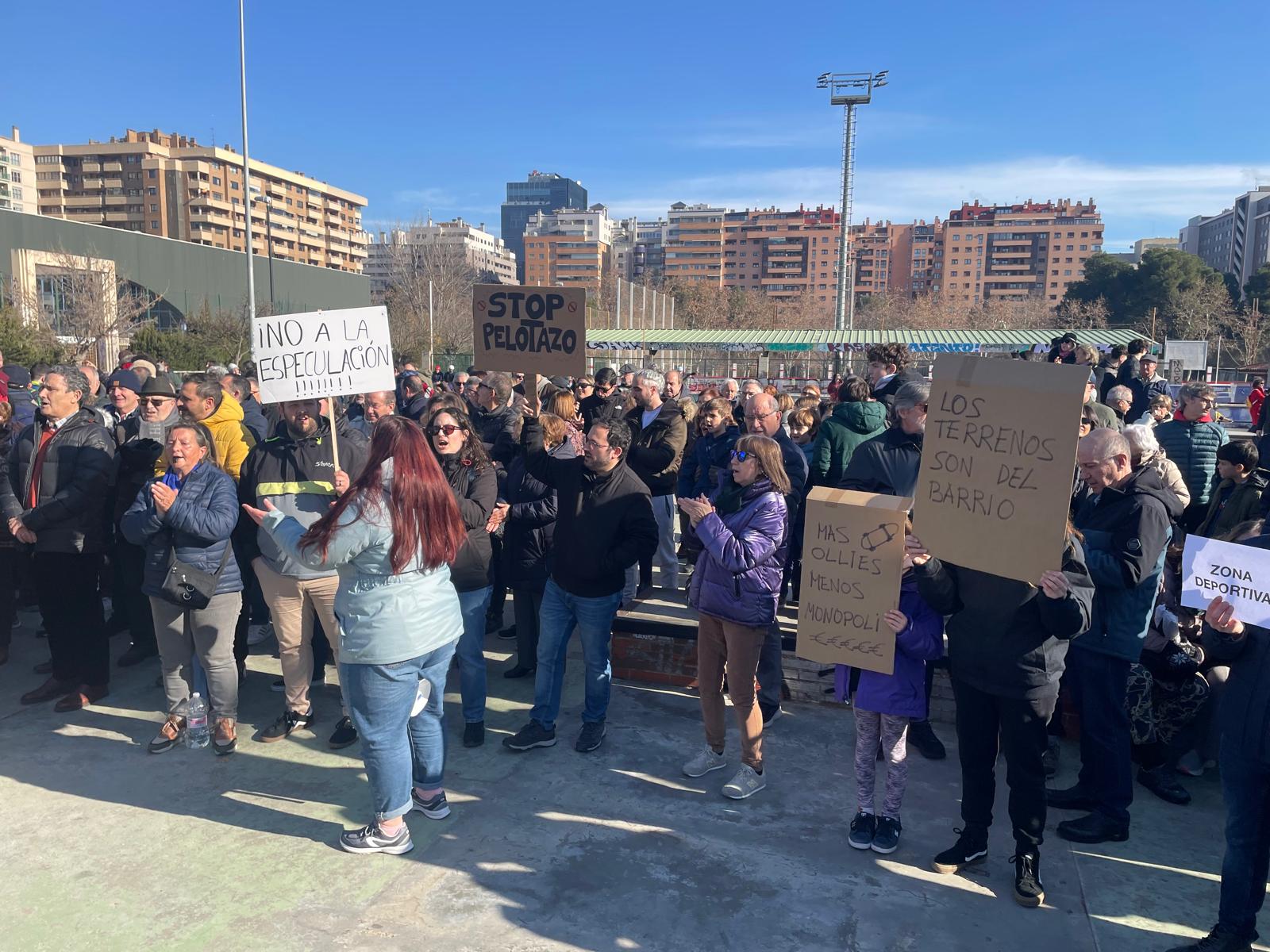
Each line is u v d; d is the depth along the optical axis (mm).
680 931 3117
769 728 4949
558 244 151375
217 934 3057
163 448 5586
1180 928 3191
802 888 3395
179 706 4578
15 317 23281
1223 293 71875
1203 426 6676
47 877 3398
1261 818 2900
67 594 5008
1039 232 145625
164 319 44312
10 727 4816
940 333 31500
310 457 4531
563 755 4547
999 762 4613
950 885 3434
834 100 44000
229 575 4418
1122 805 3760
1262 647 2811
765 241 155375
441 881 3393
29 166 124875
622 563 4359
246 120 23234
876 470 4195
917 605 3549
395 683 3426
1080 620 3041
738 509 3973
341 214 154875
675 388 8531
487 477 4562
